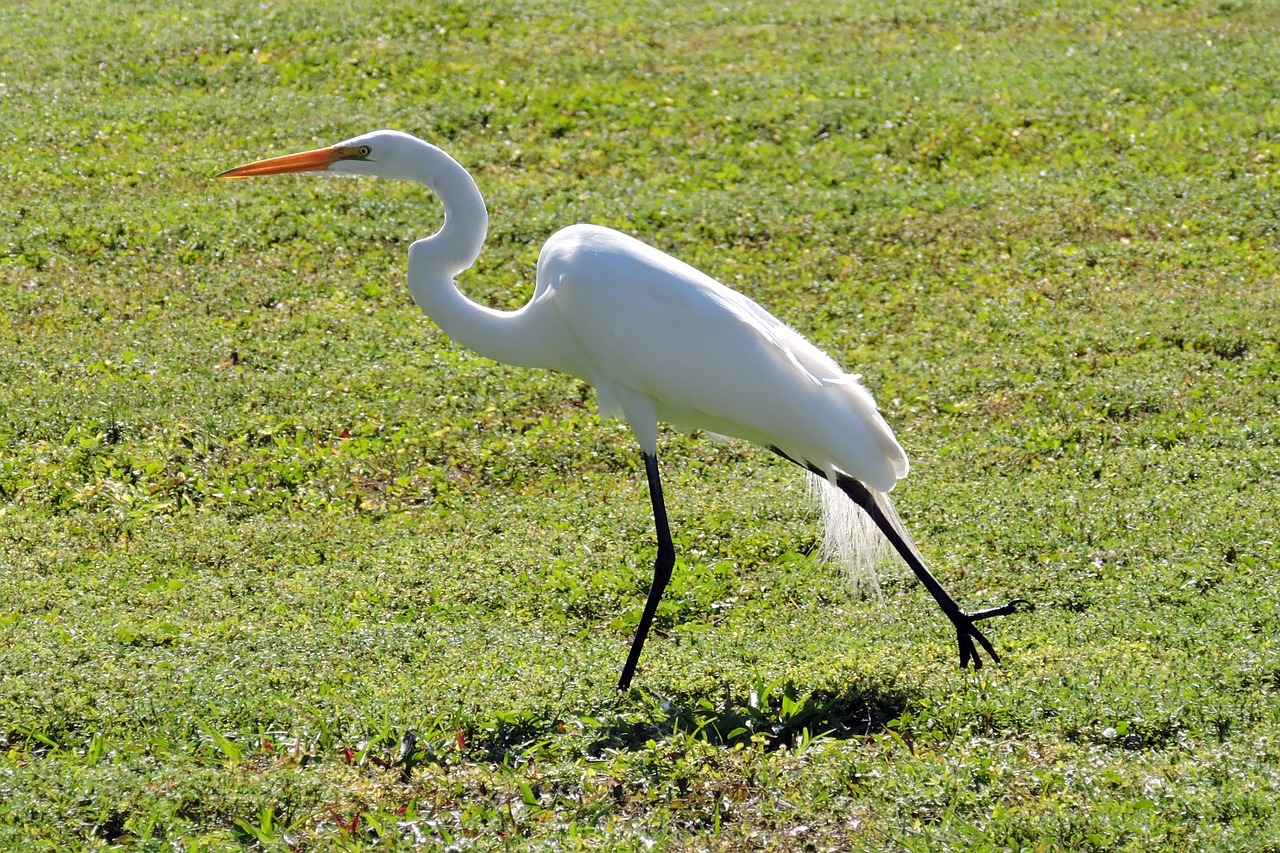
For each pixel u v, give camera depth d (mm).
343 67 24016
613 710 7957
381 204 19062
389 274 17094
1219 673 7871
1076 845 6320
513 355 9438
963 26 27062
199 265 17141
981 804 6727
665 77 23938
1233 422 12734
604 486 12094
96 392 13531
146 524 11141
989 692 7859
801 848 6531
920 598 9688
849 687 8062
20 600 9594
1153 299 15891
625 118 22281
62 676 8227
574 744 7539
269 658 8648
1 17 26438
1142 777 6805
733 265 17281
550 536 10891
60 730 7730
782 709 7867
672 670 8430
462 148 21141
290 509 11594
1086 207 18938
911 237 18203
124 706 7906
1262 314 15133
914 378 14234
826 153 21156
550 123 21953
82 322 15484
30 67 23656
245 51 24734
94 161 20141
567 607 9805
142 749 7492
